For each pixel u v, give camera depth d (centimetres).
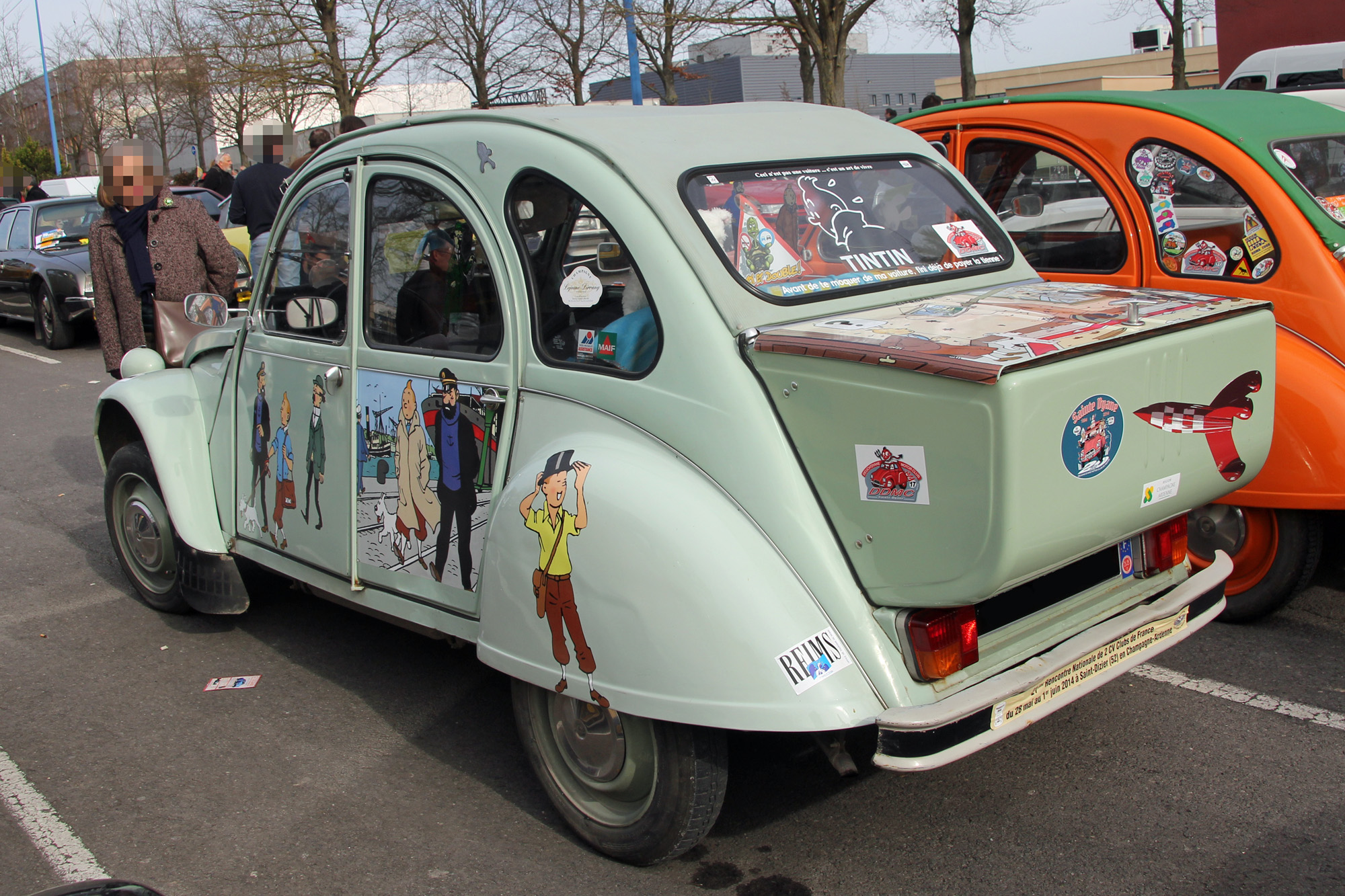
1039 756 363
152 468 477
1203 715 385
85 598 537
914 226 347
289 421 400
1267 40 1877
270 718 410
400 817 341
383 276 354
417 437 342
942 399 239
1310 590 492
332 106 2686
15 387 1094
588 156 306
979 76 4391
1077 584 301
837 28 1714
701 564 262
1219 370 284
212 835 334
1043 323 272
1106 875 300
